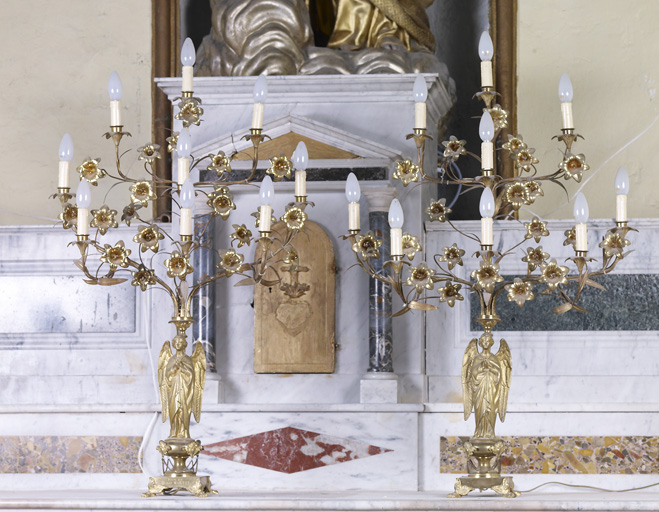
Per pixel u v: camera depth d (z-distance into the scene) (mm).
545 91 6555
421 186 5617
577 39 6570
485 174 4355
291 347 5500
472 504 4195
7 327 5797
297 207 4445
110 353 5754
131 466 5145
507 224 5664
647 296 5559
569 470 5039
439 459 5066
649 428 5047
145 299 5746
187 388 4477
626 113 6480
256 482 5082
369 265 4391
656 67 6492
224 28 6016
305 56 5945
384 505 4211
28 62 6648
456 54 6812
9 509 4293
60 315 5789
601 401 5504
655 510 4141
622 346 5531
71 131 6578
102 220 4434
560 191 6445
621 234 4297
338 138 5492
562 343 5551
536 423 5066
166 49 6648
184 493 4512
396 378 5367
